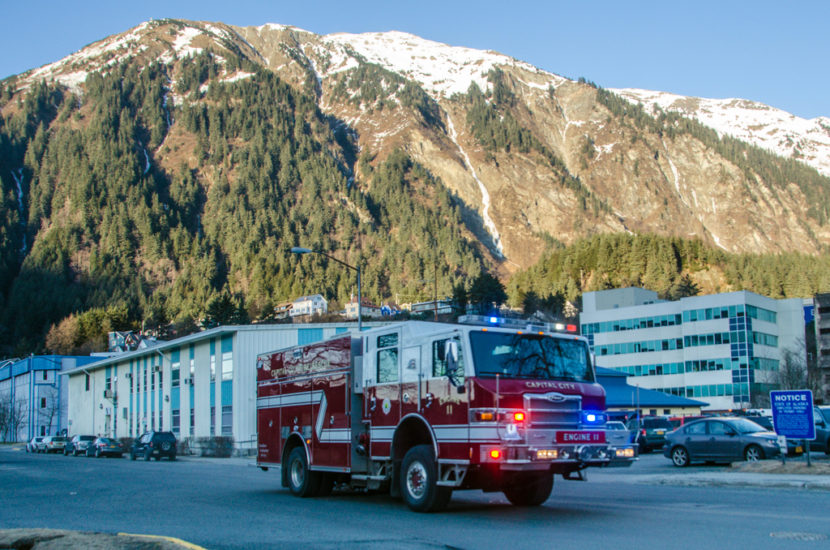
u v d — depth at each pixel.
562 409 11.81
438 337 12.33
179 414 53.31
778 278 186.38
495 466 11.28
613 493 15.73
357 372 14.41
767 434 22.64
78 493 17.38
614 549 8.60
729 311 86.00
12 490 18.41
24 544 8.44
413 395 12.76
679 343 90.38
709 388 86.69
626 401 58.41
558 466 11.88
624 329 95.81
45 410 89.25
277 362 17.45
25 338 164.25
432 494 12.15
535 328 12.41
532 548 8.74
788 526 10.22
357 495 16.11
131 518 12.23
